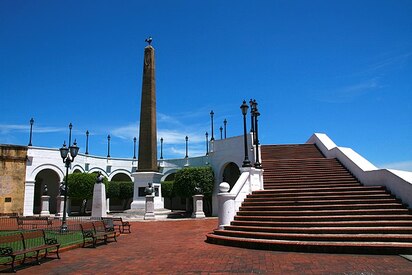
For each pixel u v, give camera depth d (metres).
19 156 33.94
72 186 33.34
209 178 30.41
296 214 12.55
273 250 10.46
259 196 15.02
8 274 8.13
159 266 8.79
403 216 11.35
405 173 13.79
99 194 20.80
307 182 17.95
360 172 17.22
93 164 41.09
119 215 27.69
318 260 8.85
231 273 7.76
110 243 13.40
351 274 7.41
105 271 8.37
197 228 18.97
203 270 8.16
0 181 32.59
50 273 8.22
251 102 20.03
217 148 32.09
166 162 42.34
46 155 35.62
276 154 27.03
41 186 40.78
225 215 13.26
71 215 33.00
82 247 12.30
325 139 28.05
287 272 7.72
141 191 28.55
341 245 9.71
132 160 44.91
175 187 31.08
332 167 21.05
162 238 14.74
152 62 30.45
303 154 26.91
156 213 27.94
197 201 27.45
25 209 33.56
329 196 13.70
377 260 8.68
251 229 12.11
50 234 15.07
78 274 8.08
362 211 12.02
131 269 8.53
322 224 11.38
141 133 29.55
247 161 16.64
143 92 30.00
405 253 9.27
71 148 16.34
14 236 8.91
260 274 7.61
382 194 13.60
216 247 11.52
